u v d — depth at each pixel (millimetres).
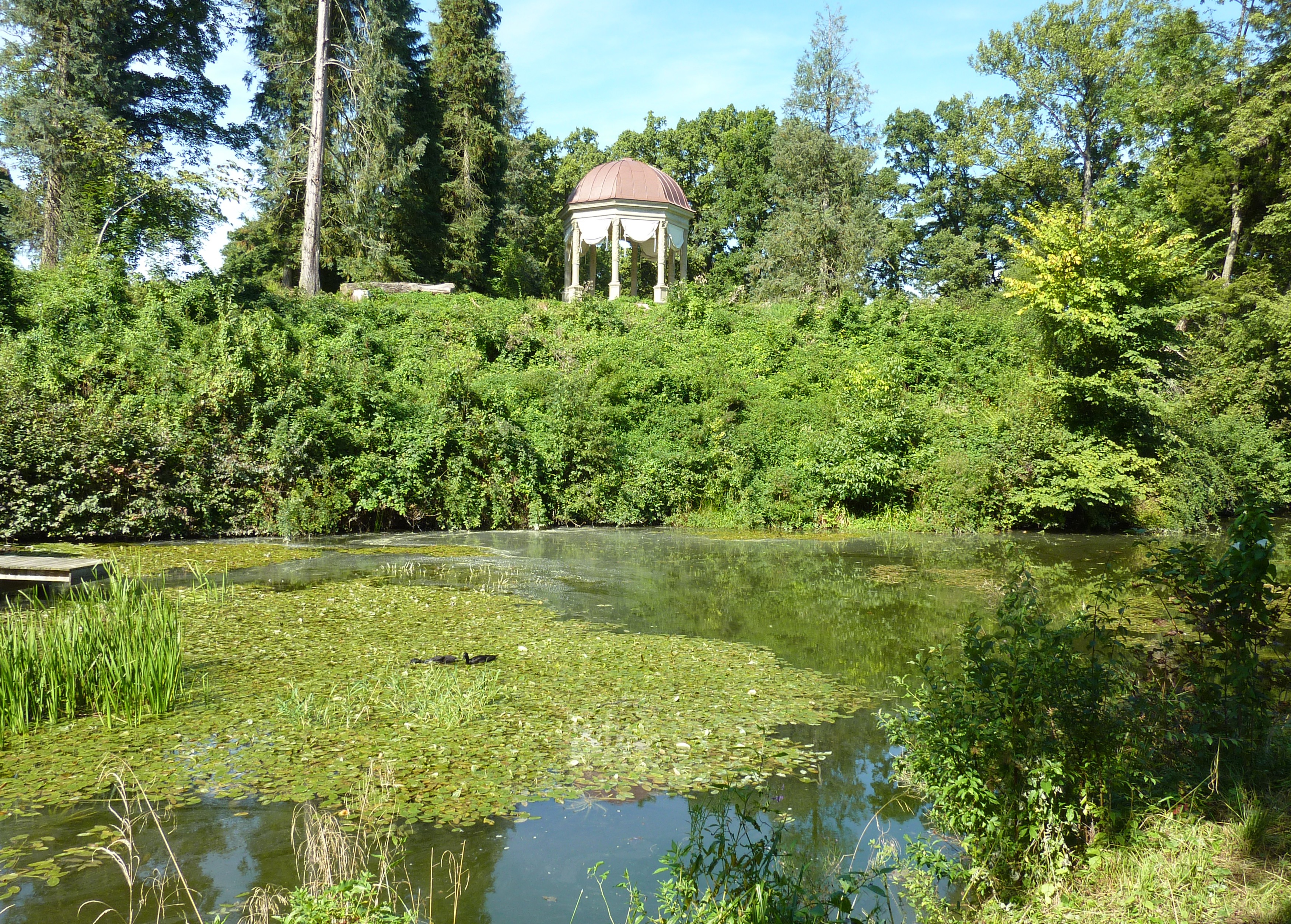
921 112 51031
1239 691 4664
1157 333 20625
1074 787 3895
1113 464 18828
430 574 12086
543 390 21250
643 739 5723
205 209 25016
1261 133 28344
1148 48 35562
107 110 28156
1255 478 21094
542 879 3900
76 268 20766
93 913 3557
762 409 22172
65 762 5195
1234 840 3613
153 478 14828
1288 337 23859
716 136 54000
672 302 27891
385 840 4262
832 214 40844
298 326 22156
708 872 3562
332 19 30781
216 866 3967
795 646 8414
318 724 5855
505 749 5477
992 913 3447
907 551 15594
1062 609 9727
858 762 5445
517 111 44031
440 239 34000
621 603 10359
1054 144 40750
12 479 13766
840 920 3162
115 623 6691
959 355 26312
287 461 16328
